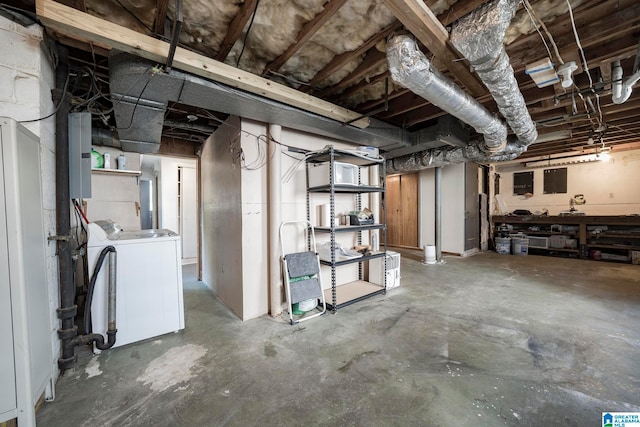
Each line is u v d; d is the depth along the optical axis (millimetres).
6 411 1144
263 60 2258
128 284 2154
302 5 1617
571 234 5699
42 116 1573
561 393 1517
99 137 3121
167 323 2311
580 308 2760
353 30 1864
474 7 1543
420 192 6371
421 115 3383
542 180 6469
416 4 1376
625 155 5504
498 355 1918
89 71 1965
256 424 1328
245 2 1546
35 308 1312
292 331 2354
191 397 1528
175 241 2373
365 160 3371
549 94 2711
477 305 2904
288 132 2965
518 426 1295
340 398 1505
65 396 1542
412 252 6227
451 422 1326
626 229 5289
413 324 2449
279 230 2750
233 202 2832
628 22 1695
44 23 1281
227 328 2439
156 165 5832
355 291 3293
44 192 1592
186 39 1961
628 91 2215
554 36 1960
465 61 1965
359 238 3797
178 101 2039
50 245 1677
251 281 2689
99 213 3408
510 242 6090
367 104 3096
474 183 6168
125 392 1576
